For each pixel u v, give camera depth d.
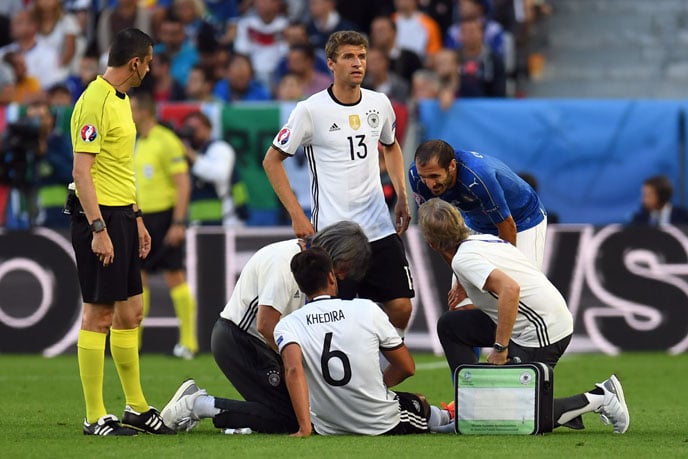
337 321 23.69
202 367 40.91
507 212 27.53
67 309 46.00
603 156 50.78
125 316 25.20
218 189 48.47
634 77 63.81
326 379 23.62
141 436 24.69
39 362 43.47
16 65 59.94
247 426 24.94
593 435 24.77
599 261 45.28
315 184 27.41
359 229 24.38
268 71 59.69
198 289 45.69
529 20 62.84
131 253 25.20
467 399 24.30
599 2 65.75
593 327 45.22
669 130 50.66
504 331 23.84
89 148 24.27
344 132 27.06
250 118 50.28
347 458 20.88
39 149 50.31
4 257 46.34
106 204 24.70
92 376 25.06
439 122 50.78
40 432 25.53
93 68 57.88
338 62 26.80
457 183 27.27
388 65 56.25
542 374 23.88
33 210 50.56
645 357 43.69
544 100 50.81
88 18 61.62
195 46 59.53
